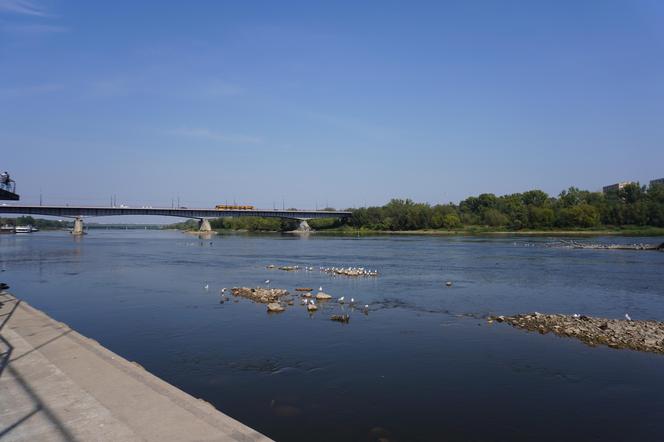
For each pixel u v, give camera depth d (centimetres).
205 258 7638
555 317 2747
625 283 4391
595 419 1434
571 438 1314
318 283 4391
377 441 1277
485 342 2267
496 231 18225
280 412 1459
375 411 1475
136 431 920
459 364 1938
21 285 4288
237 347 2173
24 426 944
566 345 2212
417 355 2058
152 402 1073
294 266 6106
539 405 1534
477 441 1291
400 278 4778
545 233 16988
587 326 2520
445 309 3100
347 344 2227
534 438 1312
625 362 1958
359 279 4706
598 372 1841
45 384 1192
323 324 2641
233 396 1588
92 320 2758
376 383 1719
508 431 1352
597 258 7125
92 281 4575
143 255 8281
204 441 876
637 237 13925
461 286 4184
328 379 1758
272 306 3030
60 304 3291
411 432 1335
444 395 1611
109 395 1116
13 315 2159
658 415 1464
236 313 2941
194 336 2375
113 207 15450
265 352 2095
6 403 1066
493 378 1775
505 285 4250
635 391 1652
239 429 933
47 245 11762
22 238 17012
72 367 1333
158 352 2098
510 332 2466
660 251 8475
